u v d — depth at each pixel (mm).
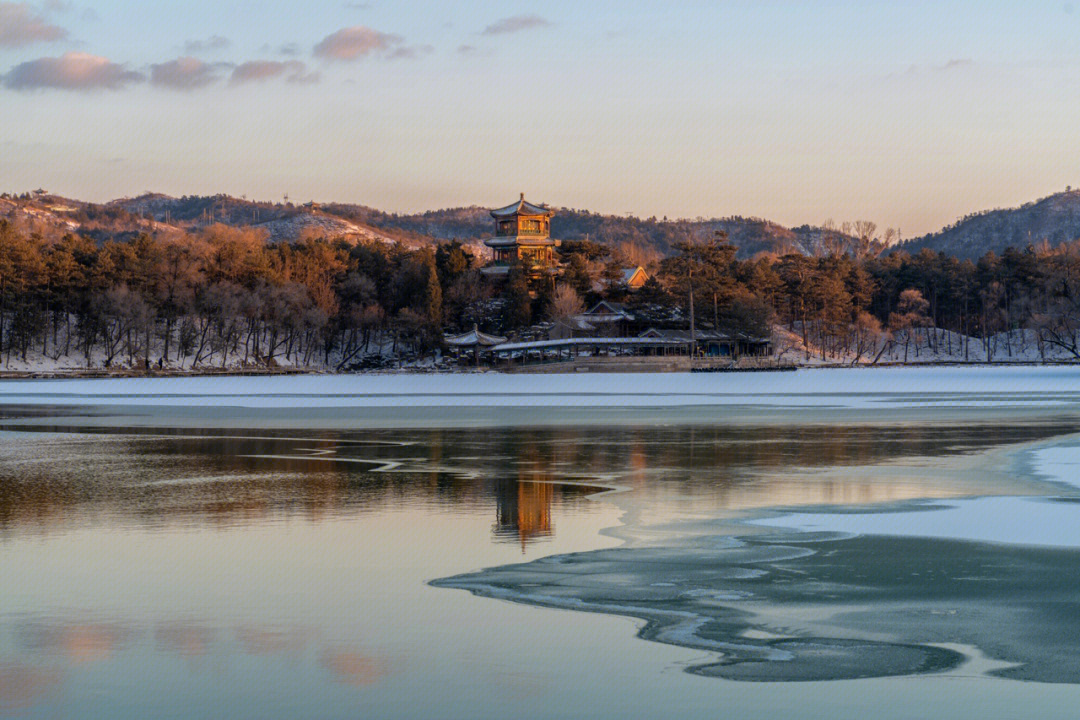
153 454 48469
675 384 141250
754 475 39219
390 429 63531
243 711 14898
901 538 26469
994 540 26141
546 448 50469
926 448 48531
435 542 26438
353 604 20344
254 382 155375
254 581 22297
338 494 34906
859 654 17062
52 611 19969
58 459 46344
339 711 14875
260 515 30656
